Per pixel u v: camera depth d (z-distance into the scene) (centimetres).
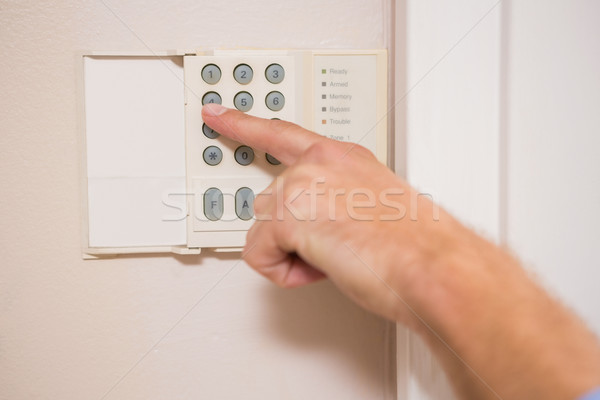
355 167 29
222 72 36
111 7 37
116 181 37
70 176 38
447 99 35
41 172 38
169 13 38
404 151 35
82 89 36
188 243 37
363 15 39
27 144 37
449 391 35
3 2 37
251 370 40
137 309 39
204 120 35
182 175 37
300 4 38
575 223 37
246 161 37
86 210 37
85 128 37
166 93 37
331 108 37
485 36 35
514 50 35
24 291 38
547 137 36
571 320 25
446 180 35
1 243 38
